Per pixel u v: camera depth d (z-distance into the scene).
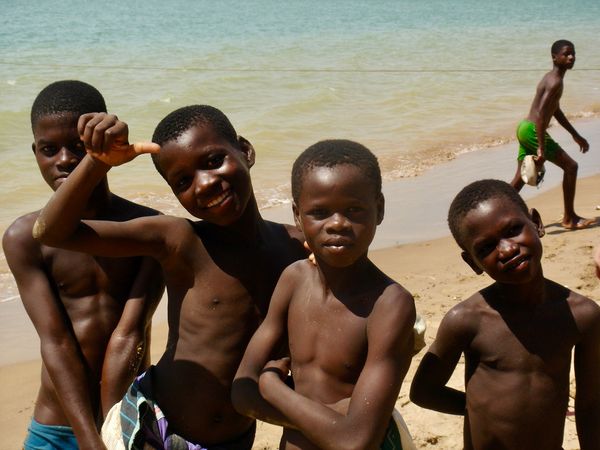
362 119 9.42
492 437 2.08
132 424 1.97
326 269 1.82
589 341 2.05
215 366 2.02
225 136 1.99
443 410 2.19
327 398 1.81
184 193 1.97
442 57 15.15
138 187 6.45
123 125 1.78
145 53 14.62
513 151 7.93
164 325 4.10
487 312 2.07
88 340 2.20
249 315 2.04
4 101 9.67
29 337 4.03
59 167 2.20
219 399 2.02
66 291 2.21
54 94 2.21
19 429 3.25
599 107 10.23
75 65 12.59
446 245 5.10
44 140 2.20
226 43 16.62
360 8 30.30
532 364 2.05
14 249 2.19
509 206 2.00
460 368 3.19
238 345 2.03
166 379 2.04
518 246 1.98
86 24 20.06
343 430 1.71
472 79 12.32
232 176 1.96
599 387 2.09
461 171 7.14
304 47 16.25
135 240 1.96
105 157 1.79
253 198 2.07
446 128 8.99
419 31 20.61
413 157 7.72
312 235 1.76
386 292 1.80
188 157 1.94
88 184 1.84
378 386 1.74
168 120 1.99
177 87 10.87
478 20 24.88
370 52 15.64
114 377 2.11
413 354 1.93
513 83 12.04
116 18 22.08
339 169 1.74
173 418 2.02
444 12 28.66
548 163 7.14
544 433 2.07
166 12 24.97
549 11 29.64
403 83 11.73
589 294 3.96
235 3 31.36
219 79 11.55
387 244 5.13
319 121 9.20
